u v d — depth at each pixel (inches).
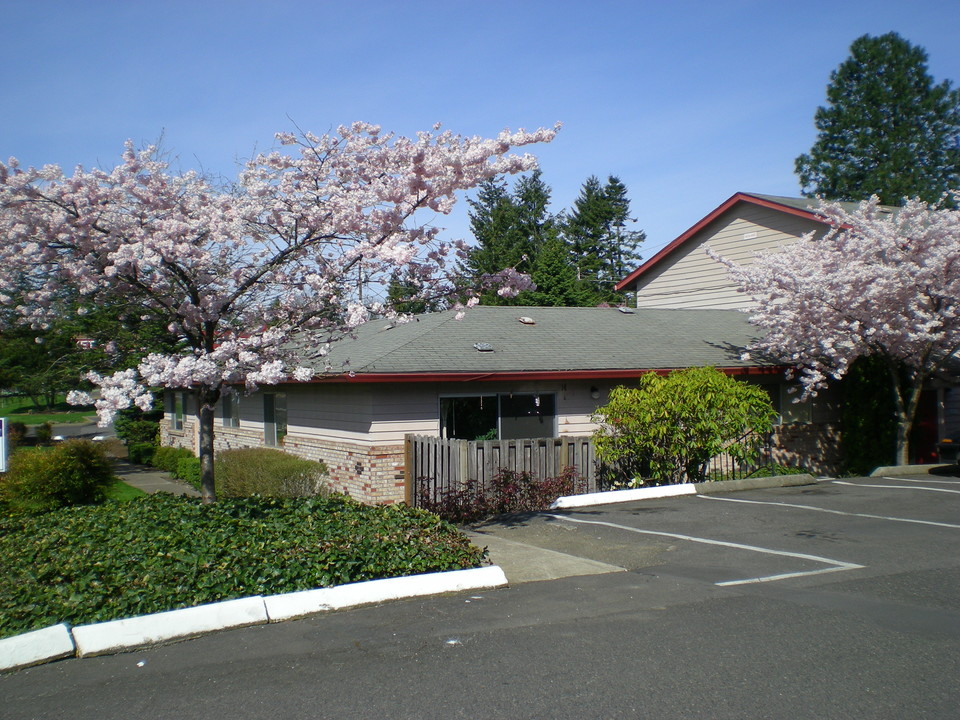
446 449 565.0
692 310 940.6
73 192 350.0
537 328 764.6
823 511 500.1
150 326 406.6
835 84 2031.3
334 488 665.6
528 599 317.4
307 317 397.7
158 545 330.0
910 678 226.2
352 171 388.5
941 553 382.9
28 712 217.3
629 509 526.0
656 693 219.6
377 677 235.9
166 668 247.3
